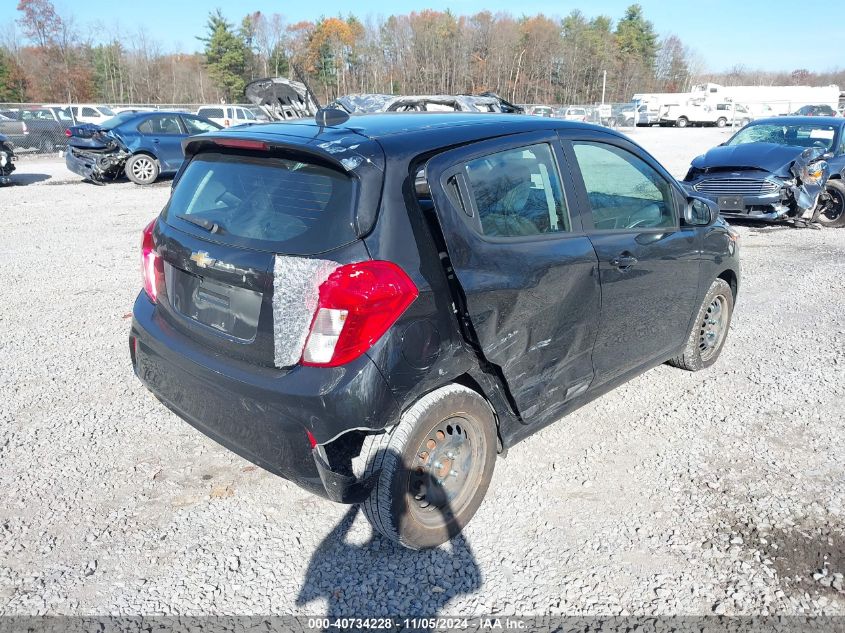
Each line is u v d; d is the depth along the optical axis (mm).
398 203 2643
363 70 80625
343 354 2494
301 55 76688
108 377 4684
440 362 2709
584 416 4164
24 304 6328
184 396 3039
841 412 4172
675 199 4062
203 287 2943
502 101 13133
